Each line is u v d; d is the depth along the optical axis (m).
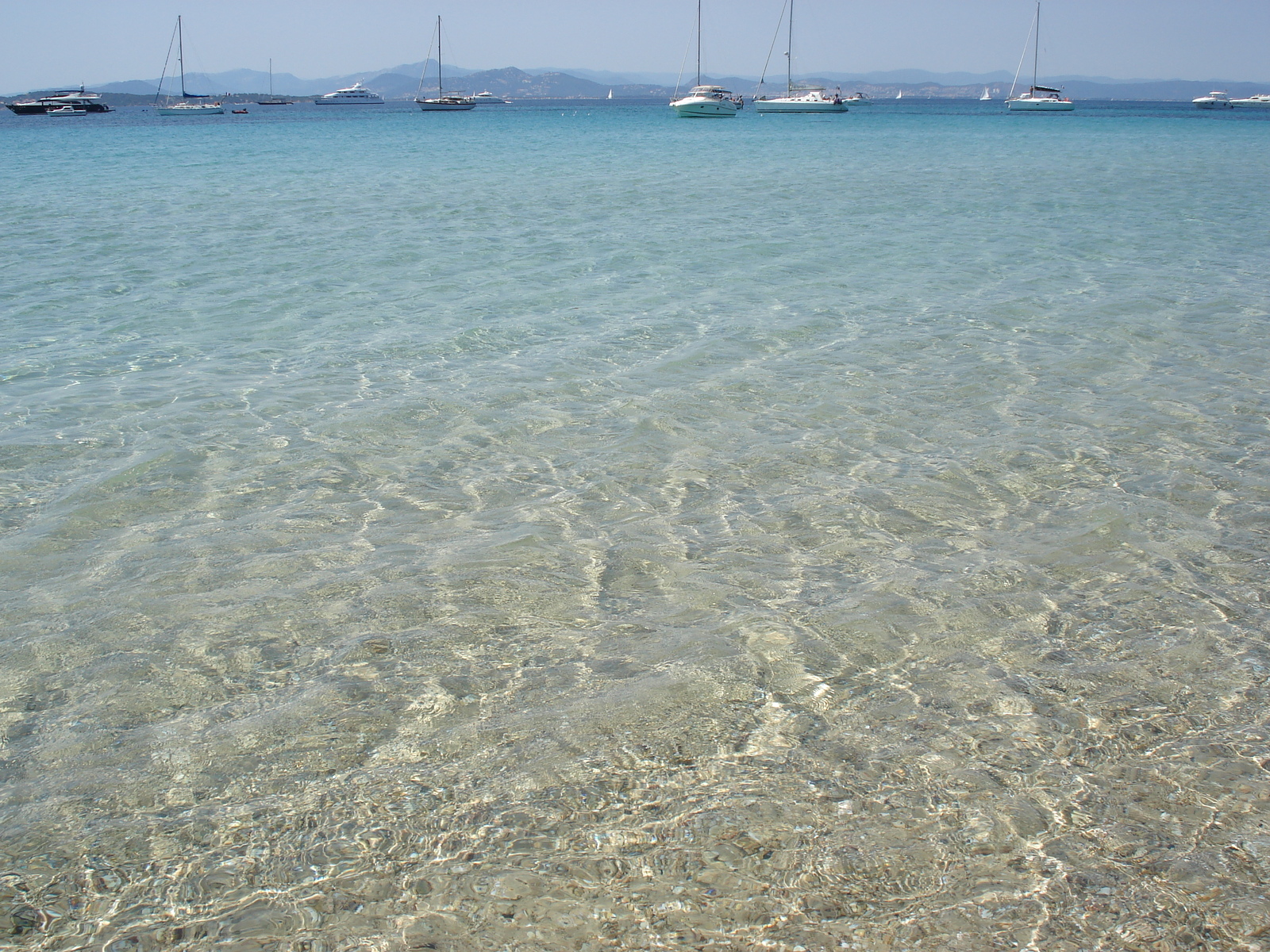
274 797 3.03
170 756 3.22
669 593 4.34
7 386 7.42
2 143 46.59
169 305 10.38
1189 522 5.08
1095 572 4.54
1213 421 6.71
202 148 41.59
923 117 93.12
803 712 3.46
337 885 2.68
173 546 4.79
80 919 2.56
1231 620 4.11
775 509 5.25
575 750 3.24
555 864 2.75
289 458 6.02
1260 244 14.72
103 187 23.27
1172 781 3.10
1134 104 171.25
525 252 13.88
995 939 2.50
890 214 18.42
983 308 10.27
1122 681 3.66
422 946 2.47
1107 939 2.50
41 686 3.61
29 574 4.48
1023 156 35.56
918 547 4.80
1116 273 12.29
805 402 7.12
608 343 8.84
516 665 3.77
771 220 17.55
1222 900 2.63
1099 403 7.11
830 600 4.26
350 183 24.30
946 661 3.79
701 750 3.25
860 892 2.65
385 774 3.13
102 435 6.38
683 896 2.64
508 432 6.52
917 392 7.39
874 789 3.05
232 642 3.92
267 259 13.31
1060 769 3.15
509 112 127.81
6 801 3.00
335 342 8.88
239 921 2.56
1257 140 48.28
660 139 50.28
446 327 9.45
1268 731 3.36
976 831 2.88
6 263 12.86
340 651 3.86
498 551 4.75
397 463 5.96
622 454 6.11
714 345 8.74
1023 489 5.54
